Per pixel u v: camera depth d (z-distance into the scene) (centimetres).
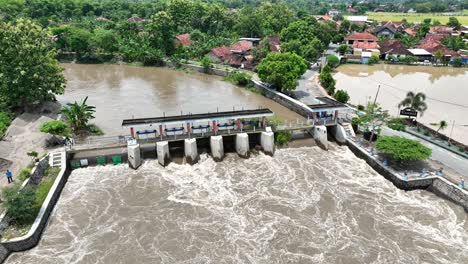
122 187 4622
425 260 3484
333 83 8194
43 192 4222
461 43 14238
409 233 3847
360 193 4566
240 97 8350
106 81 9781
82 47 12062
